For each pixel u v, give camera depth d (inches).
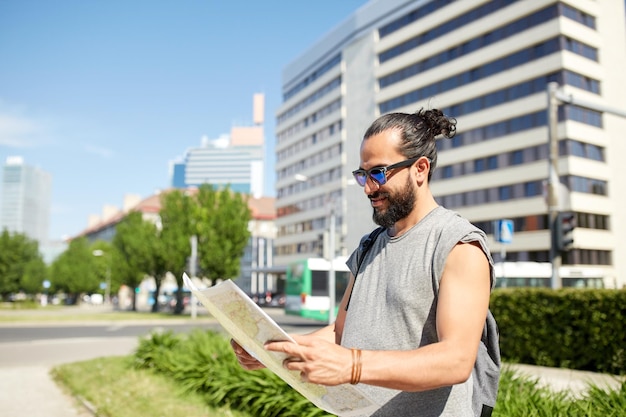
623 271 1578.5
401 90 2030.0
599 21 1615.4
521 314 401.7
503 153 1637.6
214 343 335.9
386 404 67.1
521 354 400.5
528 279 1036.5
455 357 58.4
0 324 1047.0
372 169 71.0
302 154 2763.3
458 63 1801.2
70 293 3558.1
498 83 1667.1
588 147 1544.0
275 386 227.9
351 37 2341.3
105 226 4242.1
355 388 60.1
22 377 381.4
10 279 2635.3
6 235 2677.2
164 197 1525.6
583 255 1497.3
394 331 67.7
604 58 1609.3
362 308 72.8
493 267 66.4
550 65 1536.7
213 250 1375.5
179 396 277.3
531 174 1551.4
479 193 1691.7
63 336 776.3
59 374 378.0
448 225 67.8
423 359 57.4
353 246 2207.2
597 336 356.5
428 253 67.6
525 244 1544.0
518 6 1621.6
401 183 70.8
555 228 447.2
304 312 967.6
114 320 1151.0
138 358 374.9
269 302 2058.3
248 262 3553.2
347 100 2349.9
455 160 1774.1
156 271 1736.0
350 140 2315.5
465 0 1782.7
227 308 59.5
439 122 74.9
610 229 1567.4
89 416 259.6
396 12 2070.6
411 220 72.7
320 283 982.4
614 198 1581.0
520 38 1615.4
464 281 63.0
